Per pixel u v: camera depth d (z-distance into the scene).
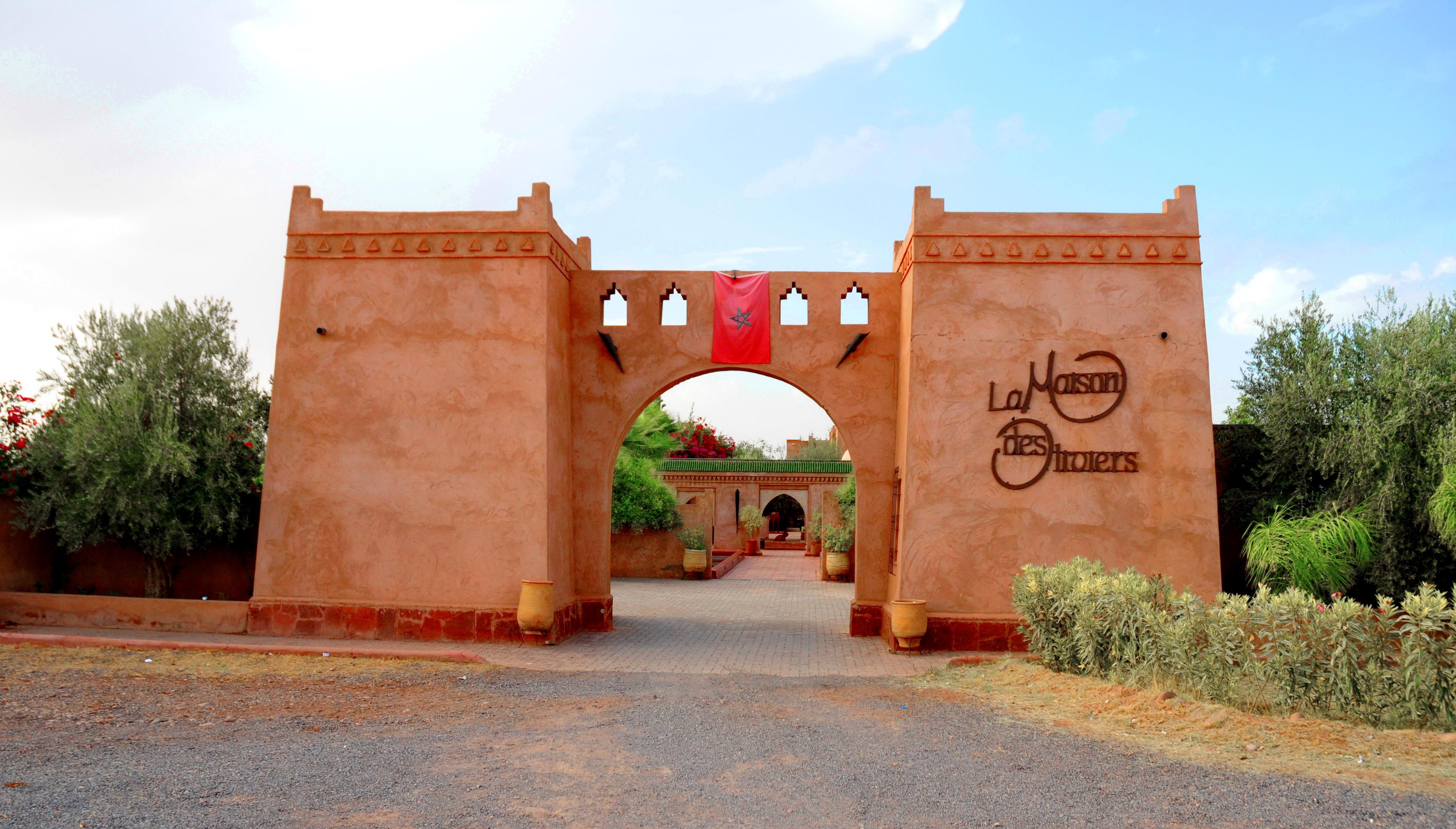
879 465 13.33
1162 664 8.02
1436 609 6.54
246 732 6.67
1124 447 11.82
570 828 4.64
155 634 11.95
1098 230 12.15
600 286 13.76
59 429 12.82
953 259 12.16
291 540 12.23
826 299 13.56
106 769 5.49
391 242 12.54
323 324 12.52
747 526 34.66
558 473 12.65
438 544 12.08
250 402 13.88
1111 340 11.98
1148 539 11.66
